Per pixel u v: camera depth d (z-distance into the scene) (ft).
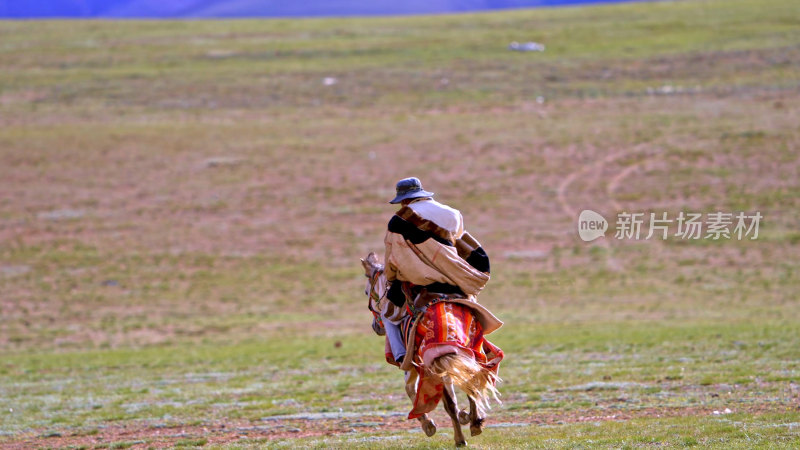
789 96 623.36
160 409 141.90
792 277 352.49
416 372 95.04
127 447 112.88
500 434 108.06
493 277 374.22
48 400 157.58
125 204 483.10
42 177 522.06
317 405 139.85
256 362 206.08
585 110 628.28
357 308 335.26
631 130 568.41
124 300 353.92
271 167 534.78
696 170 492.13
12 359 244.42
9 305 346.13
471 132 586.86
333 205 476.95
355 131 602.85
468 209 460.96
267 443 109.60
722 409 117.50
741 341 193.88
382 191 492.54
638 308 313.73
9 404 154.20
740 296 329.52
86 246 424.87
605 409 124.26
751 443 90.27
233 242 430.20
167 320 322.55
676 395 131.34
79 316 330.75
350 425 122.31
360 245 423.23
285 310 335.47
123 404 149.69
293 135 598.34
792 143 517.55
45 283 375.25
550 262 390.63
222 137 597.11
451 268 92.58
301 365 195.42
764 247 392.06
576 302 331.57
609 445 93.66
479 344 93.20
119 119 646.33
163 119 645.92
